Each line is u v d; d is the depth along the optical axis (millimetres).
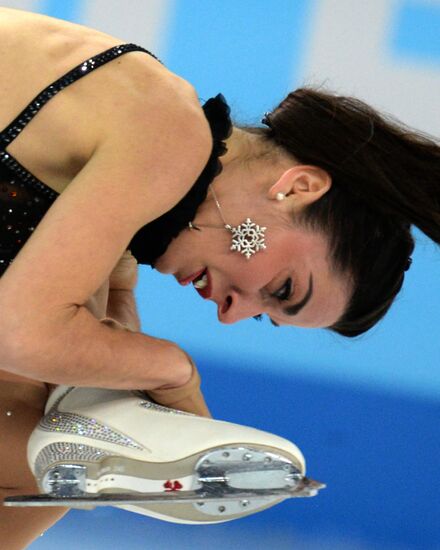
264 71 12672
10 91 6004
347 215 6441
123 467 6129
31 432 6996
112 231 5699
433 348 12289
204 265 6500
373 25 12602
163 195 5848
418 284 12430
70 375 5859
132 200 5738
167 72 6172
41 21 6293
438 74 12547
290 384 12039
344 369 12141
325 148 6426
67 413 6379
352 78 12539
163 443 6051
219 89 12633
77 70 5969
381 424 11922
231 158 6430
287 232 6371
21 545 7320
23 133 5977
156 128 5844
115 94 5902
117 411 6289
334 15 12641
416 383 12156
